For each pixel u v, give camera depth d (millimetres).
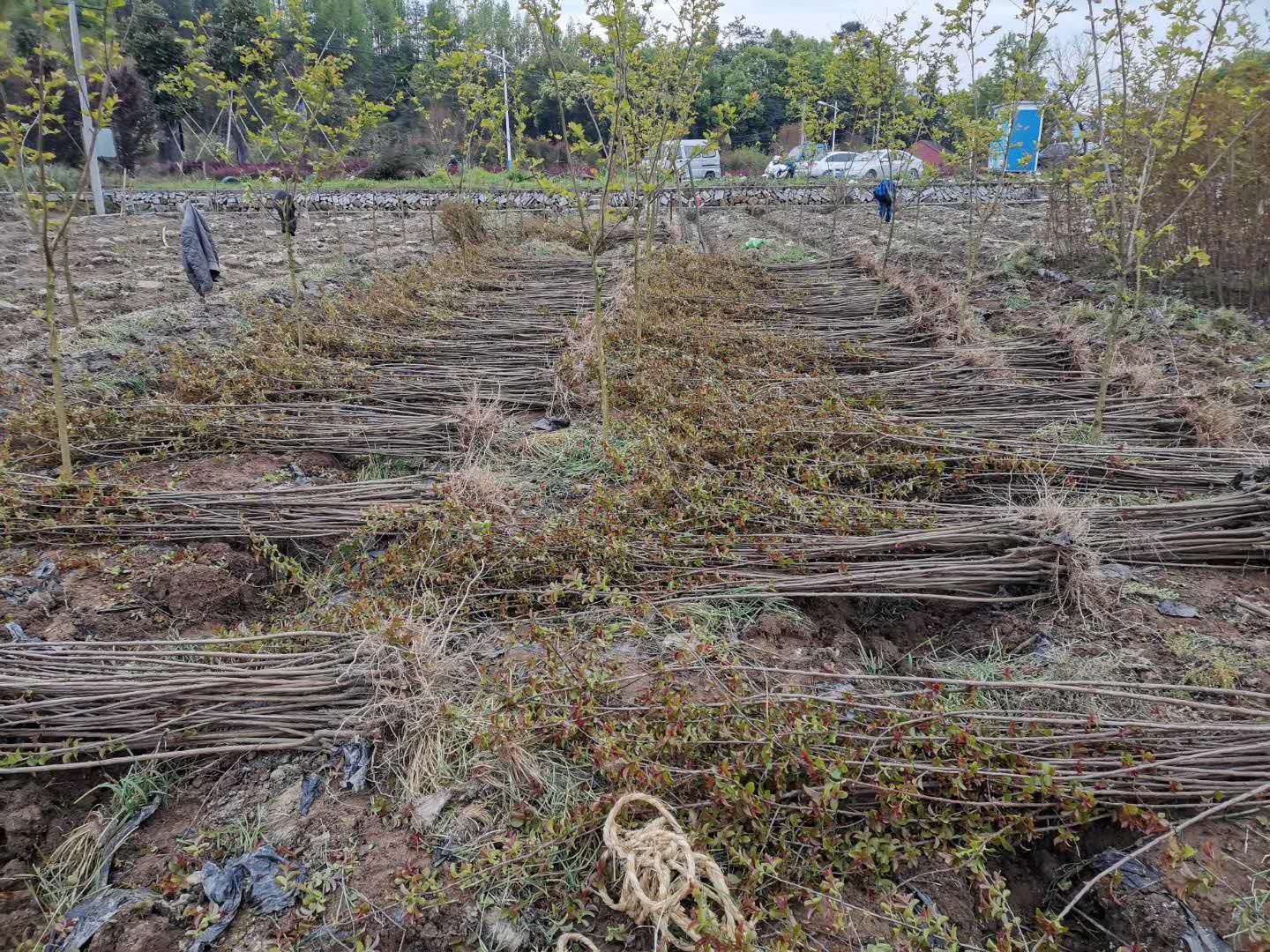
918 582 3684
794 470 4734
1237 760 2521
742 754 2508
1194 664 3236
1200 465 4688
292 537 4309
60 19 4133
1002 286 9938
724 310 8961
